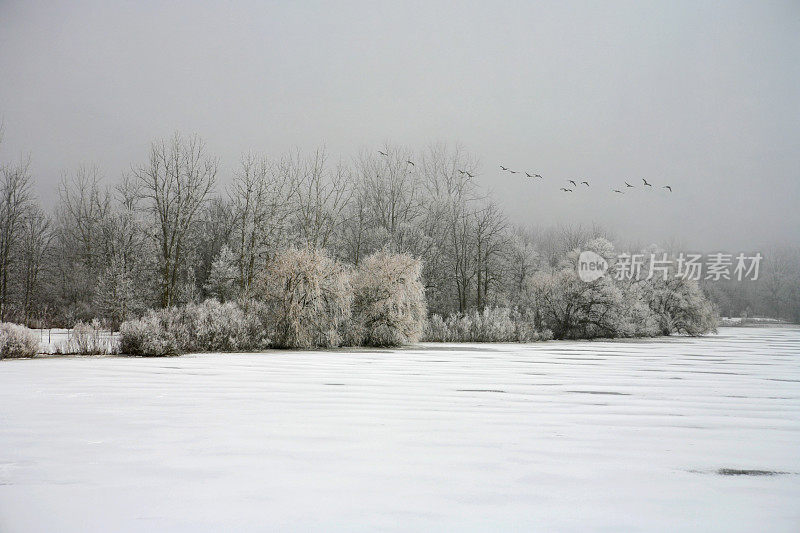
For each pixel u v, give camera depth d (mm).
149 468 7641
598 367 22766
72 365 21078
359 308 35375
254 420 10812
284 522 5816
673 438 9805
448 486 7020
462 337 43406
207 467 7703
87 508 6176
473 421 11000
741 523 5965
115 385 15547
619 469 7871
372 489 6879
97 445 8828
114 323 43781
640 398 14336
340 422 10719
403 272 35625
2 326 24734
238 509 6168
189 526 5695
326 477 7316
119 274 45344
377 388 15484
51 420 10695
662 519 6055
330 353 28969
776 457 8609
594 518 6059
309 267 32250
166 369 19828
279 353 28422
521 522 5906
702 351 34250
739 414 12195
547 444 9219
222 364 21875
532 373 20078
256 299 33875
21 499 6445
